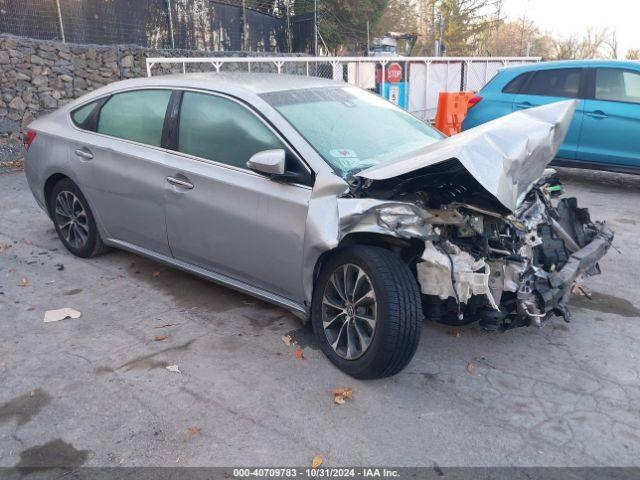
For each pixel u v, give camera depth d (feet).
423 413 10.66
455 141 11.57
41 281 16.48
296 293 12.50
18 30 37.11
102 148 16.08
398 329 10.63
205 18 49.06
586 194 27.04
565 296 12.19
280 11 57.21
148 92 15.40
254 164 11.80
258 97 13.28
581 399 11.10
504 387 11.50
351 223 11.05
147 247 15.81
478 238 11.63
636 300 15.56
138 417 10.48
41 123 18.52
